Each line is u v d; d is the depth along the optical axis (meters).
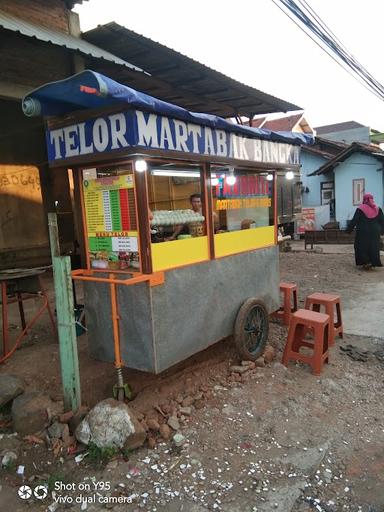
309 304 5.07
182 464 2.86
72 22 7.36
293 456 2.95
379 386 3.97
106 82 2.59
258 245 4.56
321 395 3.76
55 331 4.86
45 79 6.93
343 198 19.77
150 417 3.28
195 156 3.46
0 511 2.54
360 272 9.28
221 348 4.57
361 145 18.73
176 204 3.62
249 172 4.49
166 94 9.75
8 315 5.92
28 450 2.99
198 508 2.50
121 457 2.91
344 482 2.72
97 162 3.27
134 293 3.26
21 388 3.50
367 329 5.45
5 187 7.77
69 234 8.99
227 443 3.08
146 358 3.28
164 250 3.33
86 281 3.62
